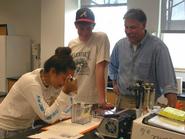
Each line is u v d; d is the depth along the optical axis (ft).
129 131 5.01
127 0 13.79
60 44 14.70
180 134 3.79
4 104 5.80
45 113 5.27
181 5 12.49
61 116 5.72
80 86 7.38
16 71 16.43
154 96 5.89
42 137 4.74
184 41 12.75
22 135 4.86
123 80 7.24
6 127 5.62
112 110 6.35
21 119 5.67
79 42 7.63
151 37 6.93
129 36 6.79
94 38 7.46
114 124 4.88
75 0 14.99
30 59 17.08
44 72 5.43
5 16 17.92
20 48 16.53
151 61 6.82
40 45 16.10
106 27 14.88
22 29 17.30
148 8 13.20
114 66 7.96
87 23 7.14
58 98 5.39
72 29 14.89
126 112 5.40
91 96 7.38
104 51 7.32
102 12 14.94
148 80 6.91
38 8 16.47
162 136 3.91
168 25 12.90
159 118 4.25
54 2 14.70
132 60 7.09
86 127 5.45
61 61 5.22
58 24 14.70
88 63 7.42
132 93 6.46
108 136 4.94
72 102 5.60
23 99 5.54
